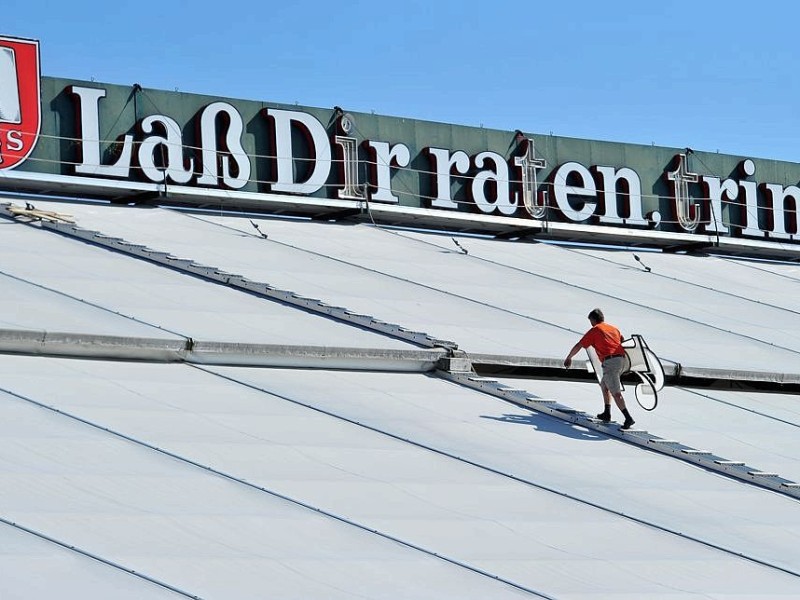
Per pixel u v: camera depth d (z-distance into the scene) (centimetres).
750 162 3366
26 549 1013
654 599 1148
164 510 1153
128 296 1853
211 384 1593
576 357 1998
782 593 1217
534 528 1291
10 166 2434
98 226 2358
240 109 2709
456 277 2483
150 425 1381
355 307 2081
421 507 1296
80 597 951
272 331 1802
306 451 1402
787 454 1797
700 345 2275
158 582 999
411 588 1080
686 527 1383
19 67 2458
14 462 1194
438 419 1639
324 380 1719
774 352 2317
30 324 1582
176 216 2573
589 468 1553
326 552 1127
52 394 1420
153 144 2597
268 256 2362
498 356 1914
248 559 1079
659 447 1686
